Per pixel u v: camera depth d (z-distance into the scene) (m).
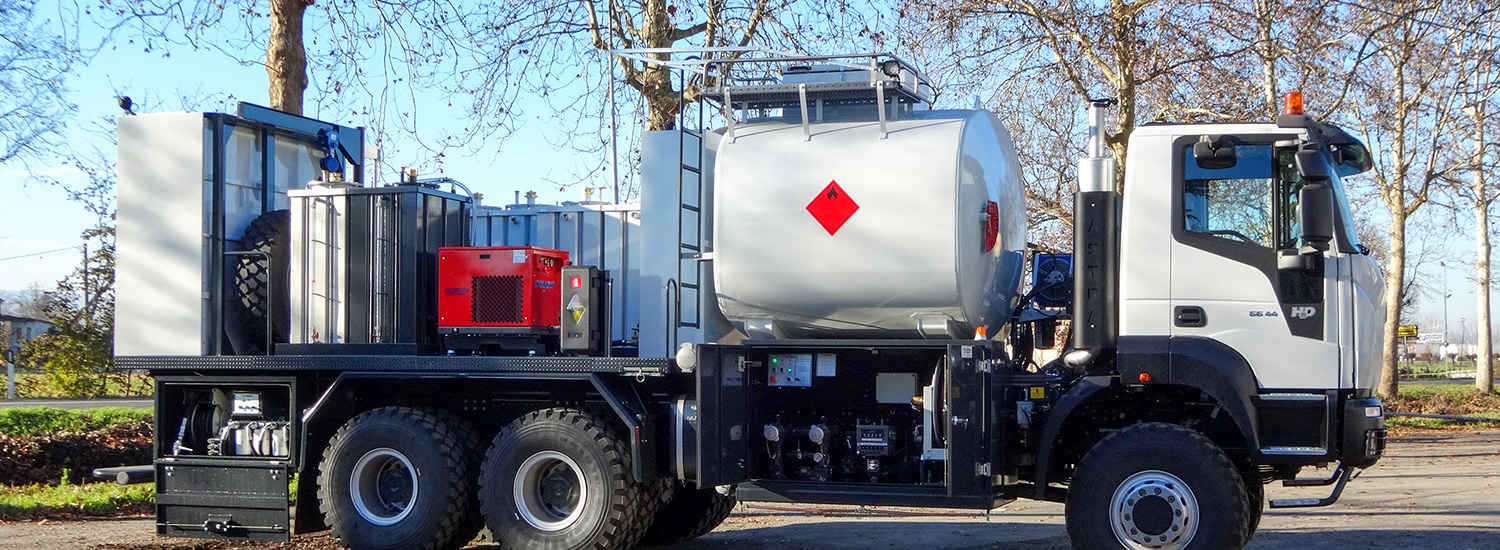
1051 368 8.03
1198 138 7.27
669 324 7.86
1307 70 17.69
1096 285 7.42
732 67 8.22
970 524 9.96
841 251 7.46
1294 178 7.12
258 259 8.64
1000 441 7.45
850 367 7.86
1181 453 6.97
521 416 8.02
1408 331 28.91
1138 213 7.30
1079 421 7.68
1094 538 7.09
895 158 7.46
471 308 8.02
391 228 8.27
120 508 11.41
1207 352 7.14
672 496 8.53
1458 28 17.27
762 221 7.61
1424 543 8.55
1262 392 7.11
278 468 8.25
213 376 8.60
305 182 9.54
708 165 8.02
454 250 8.08
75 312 24.88
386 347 8.20
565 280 7.90
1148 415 7.57
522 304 7.93
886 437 7.69
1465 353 97.88
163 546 8.65
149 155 8.65
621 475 7.57
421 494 7.84
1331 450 7.01
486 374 7.89
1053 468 7.65
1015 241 8.16
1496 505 11.16
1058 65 19.91
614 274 8.66
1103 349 7.41
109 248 24.36
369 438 7.98
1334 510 10.74
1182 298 7.21
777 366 7.87
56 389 29.02
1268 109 18.39
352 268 8.34
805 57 7.53
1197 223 7.24
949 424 7.19
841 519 10.43
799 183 7.57
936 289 7.35
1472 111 25.62
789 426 7.97
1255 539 8.75
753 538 9.34
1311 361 7.05
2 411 20.89
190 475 8.48
